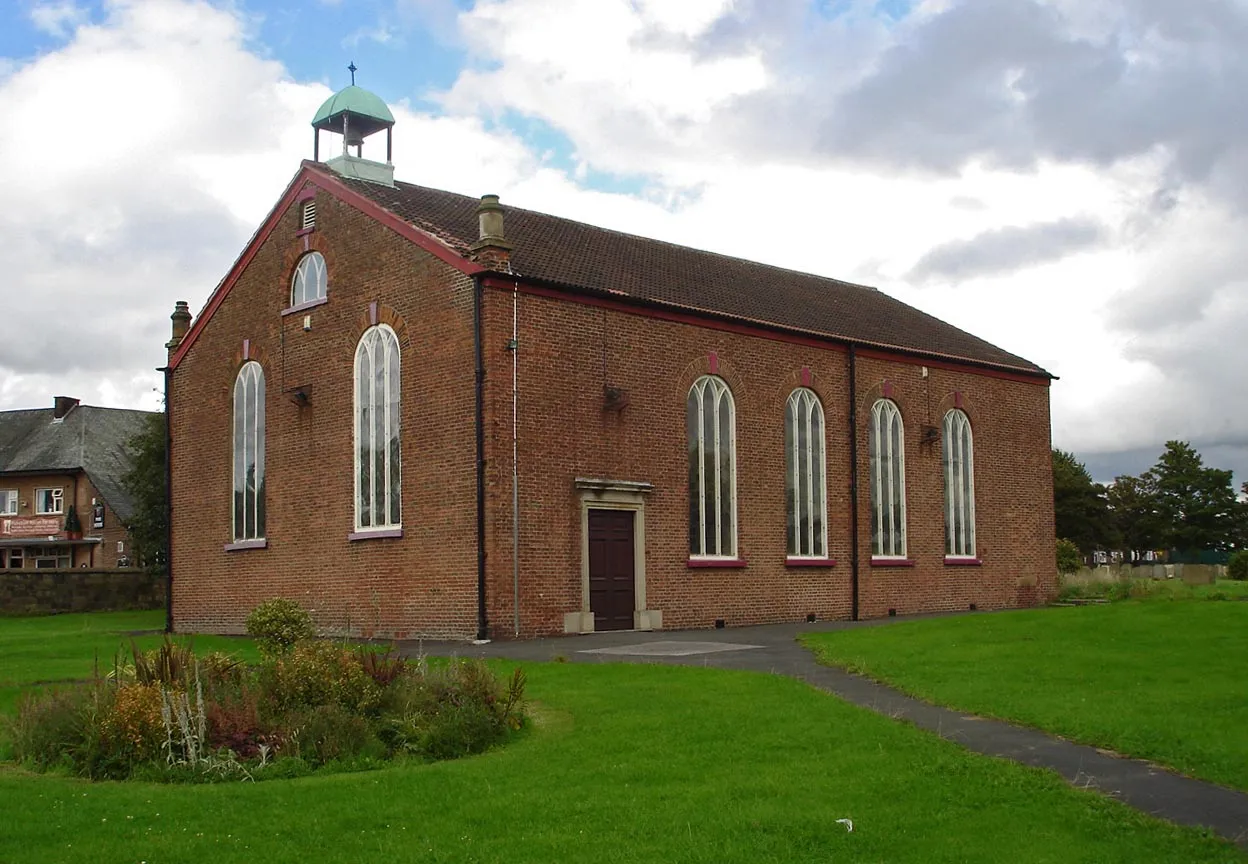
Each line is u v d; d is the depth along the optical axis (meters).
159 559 48.38
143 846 8.52
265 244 30.22
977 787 10.23
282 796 9.88
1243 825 9.30
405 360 25.84
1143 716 12.87
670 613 26.73
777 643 21.80
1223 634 18.89
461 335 24.52
